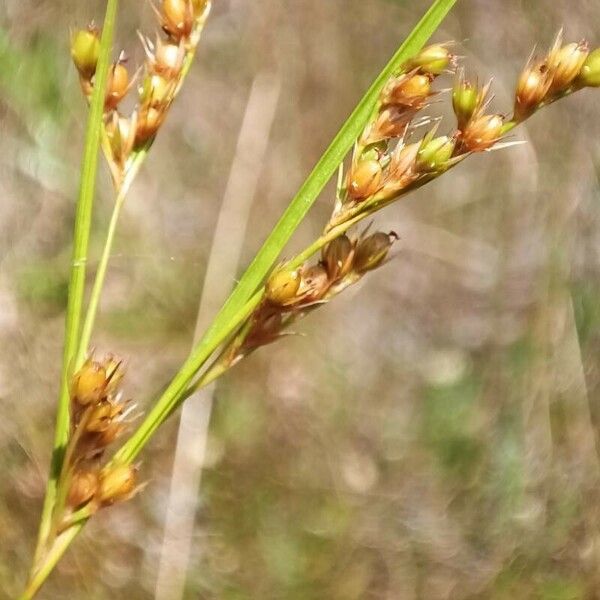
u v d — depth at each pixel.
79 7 0.54
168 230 0.53
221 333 0.19
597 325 0.54
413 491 0.51
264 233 0.54
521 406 0.52
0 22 0.52
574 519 0.49
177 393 0.19
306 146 0.56
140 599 0.43
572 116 0.57
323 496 0.49
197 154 0.55
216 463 0.48
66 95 0.53
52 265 0.50
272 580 0.46
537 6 0.58
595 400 0.52
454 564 0.48
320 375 0.53
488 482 0.51
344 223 0.19
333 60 0.57
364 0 0.58
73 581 0.42
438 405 0.54
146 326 0.50
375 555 0.48
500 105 0.56
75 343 0.19
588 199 0.56
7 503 0.43
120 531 0.44
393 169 0.19
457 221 0.59
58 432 0.19
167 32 0.19
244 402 0.50
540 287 0.55
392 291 0.57
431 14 0.19
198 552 0.46
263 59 0.57
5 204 0.50
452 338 0.56
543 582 0.48
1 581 0.41
